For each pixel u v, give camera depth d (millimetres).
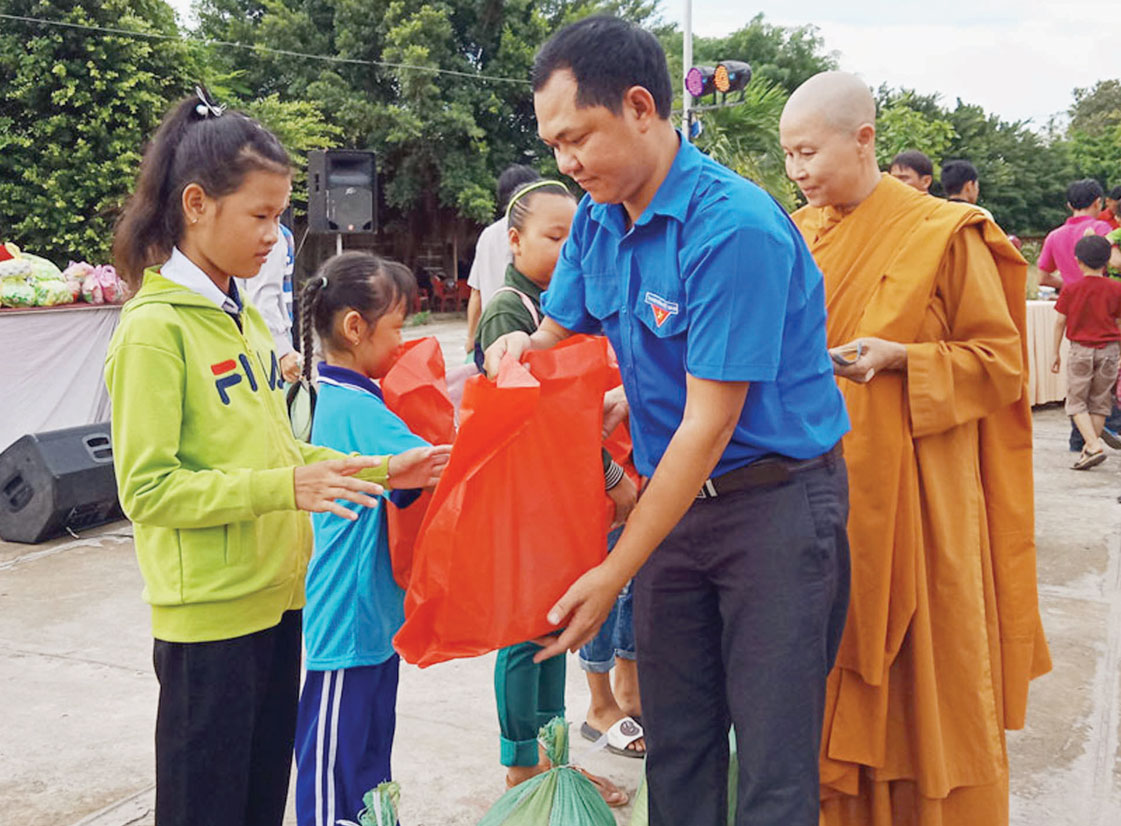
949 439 2377
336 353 2453
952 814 2449
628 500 1954
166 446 1805
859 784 2451
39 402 6293
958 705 2377
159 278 1883
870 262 2391
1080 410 6996
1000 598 2506
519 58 24266
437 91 23250
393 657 2395
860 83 2369
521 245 2811
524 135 25328
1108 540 5422
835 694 2367
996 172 37312
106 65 16625
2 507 5488
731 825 2234
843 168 2365
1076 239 8172
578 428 1700
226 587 1874
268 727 2078
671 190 1687
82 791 2984
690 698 1953
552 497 1686
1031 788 2986
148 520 1806
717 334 1637
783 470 1795
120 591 4738
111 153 16500
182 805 1919
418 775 3051
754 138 13836
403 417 2383
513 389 1622
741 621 1819
